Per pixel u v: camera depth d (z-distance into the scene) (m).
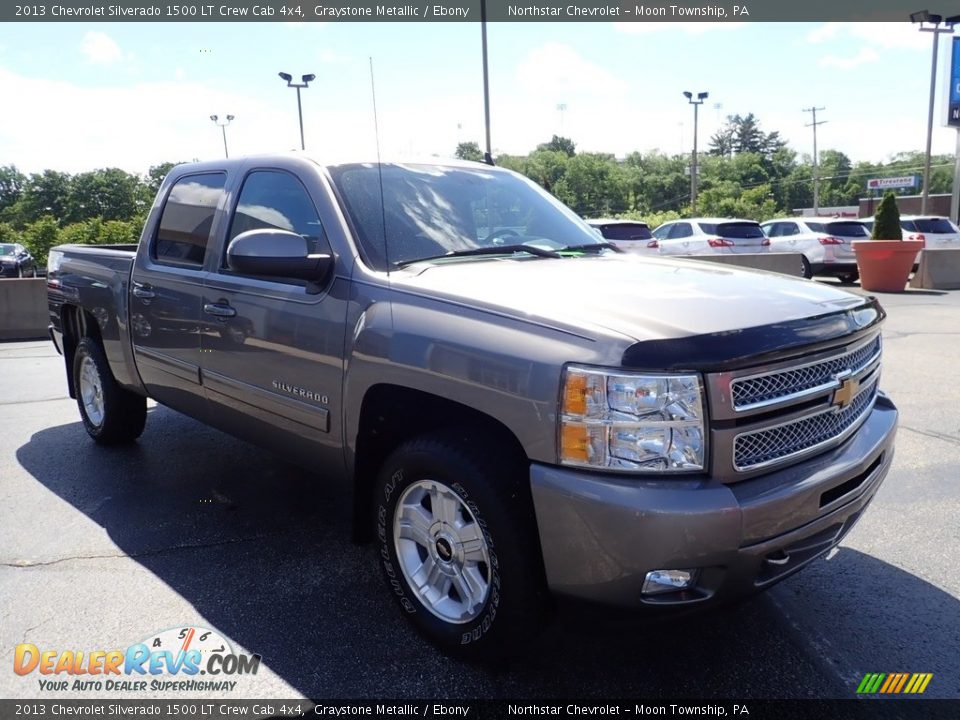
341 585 3.37
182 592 3.29
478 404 2.50
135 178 95.00
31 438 5.63
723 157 127.88
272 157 3.73
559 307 2.50
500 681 2.67
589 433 2.25
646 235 18.17
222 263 3.79
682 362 2.22
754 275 3.14
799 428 2.50
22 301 11.38
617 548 2.21
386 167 3.64
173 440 5.53
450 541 2.75
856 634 2.95
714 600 2.31
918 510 4.07
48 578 3.41
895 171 112.25
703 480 2.26
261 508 4.24
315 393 3.17
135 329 4.50
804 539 2.48
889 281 15.52
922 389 6.63
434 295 2.77
